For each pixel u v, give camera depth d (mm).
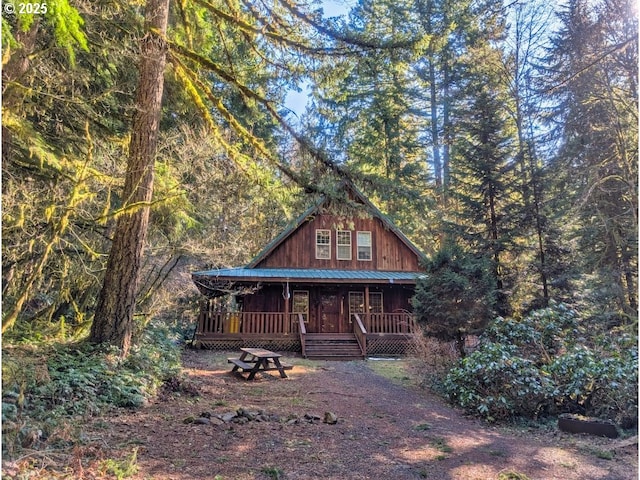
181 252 10844
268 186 9430
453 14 14734
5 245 6844
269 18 8258
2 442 3252
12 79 5855
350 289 16859
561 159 14688
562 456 5156
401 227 20812
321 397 7688
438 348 9602
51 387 4848
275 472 3887
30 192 6711
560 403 7121
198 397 6762
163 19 7668
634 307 13422
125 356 6672
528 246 14859
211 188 10664
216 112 13984
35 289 8250
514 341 8305
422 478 4172
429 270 10102
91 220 7008
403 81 24219
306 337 14930
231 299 16625
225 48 9258
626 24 12109
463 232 14977
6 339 6688
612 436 5965
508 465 4734
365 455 4656
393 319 15398
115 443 4145
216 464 3963
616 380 6426
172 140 9555
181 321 15305
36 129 7586
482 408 6758
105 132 8367
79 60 7758
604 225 13398
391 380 10188
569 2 14094
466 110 17859
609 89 13180
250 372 9227
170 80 8938
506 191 15062
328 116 9875
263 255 16141
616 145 13562
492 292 9703
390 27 19391
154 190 8688
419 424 6238
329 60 8156
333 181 8875
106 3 7215
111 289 6859
